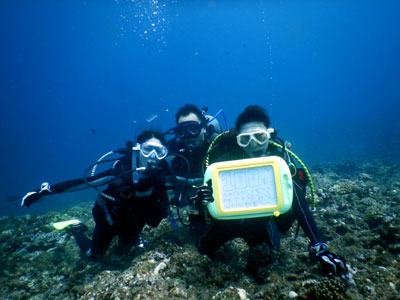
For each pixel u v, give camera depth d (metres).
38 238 4.95
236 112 116.62
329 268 2.07
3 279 3.58
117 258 3.43
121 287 2.18
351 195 4.76
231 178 2.07
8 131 106.44
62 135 108.88
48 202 15.34
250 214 2.02
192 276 2.33
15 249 4.72
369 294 1.97
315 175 7.24
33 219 6.63
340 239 3.05
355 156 15.65
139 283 2.20
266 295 1.98
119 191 3.00
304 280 2.07
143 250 3.27
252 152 2.44
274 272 2.33
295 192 2.41
